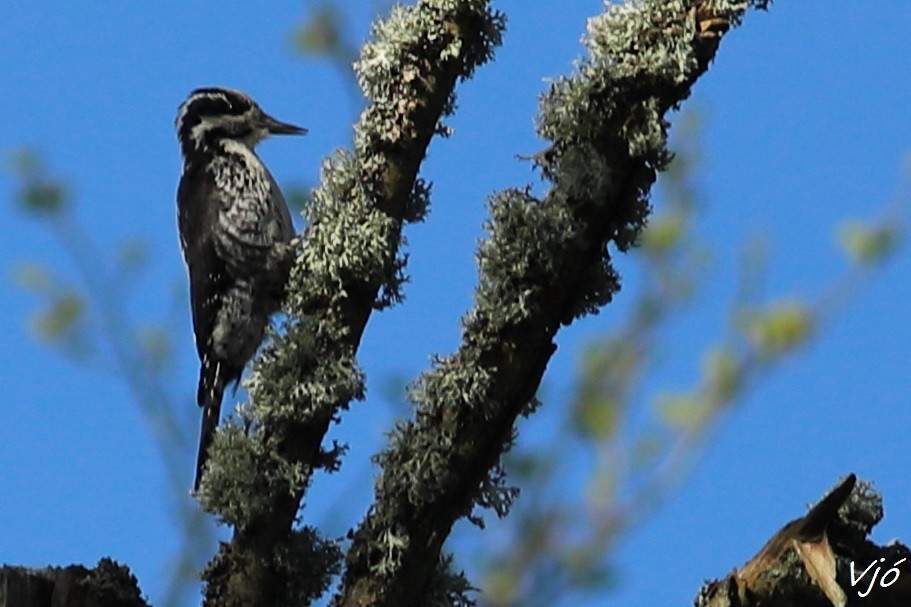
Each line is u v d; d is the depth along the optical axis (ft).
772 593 24.11
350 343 29.04
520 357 26.30
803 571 23.97
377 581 26.02
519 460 25.45
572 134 27.27
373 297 29.63
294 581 27.68
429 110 29.76
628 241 27.20
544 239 26.45
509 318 26.23
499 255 26.55
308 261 29.60
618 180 27.12
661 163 27.22
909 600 24.18
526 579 24.14
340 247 29.35
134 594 27.32
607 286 26.94
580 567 23.97
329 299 29.35
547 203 26.96
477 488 26.09
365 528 26.45
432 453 25.88
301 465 27.86
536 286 26.45
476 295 26.61
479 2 29.66
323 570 27.76
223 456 27.84
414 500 25.89
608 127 27.22
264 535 27.71
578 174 26.81
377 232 29.25
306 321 28.96
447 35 29.63
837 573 24.06
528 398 26.37
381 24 30.12
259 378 28.55
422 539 25.98
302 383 28.37
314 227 29.84
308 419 28.27
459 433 26.05
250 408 28.63
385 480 26.23
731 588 24.32
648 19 27.55
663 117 27.58
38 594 26.45
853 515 25.02
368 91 30.09
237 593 27.48
